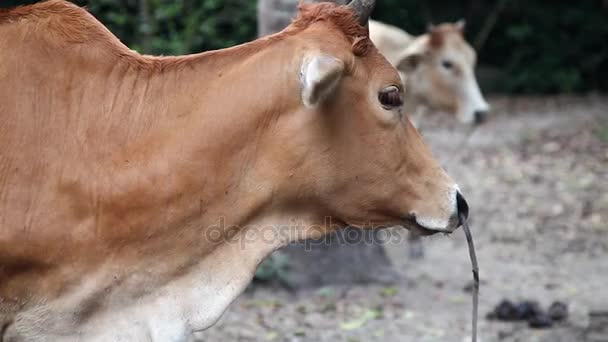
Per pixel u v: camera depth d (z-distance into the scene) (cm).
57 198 466
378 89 495
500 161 1720
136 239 478
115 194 473
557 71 2481
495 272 1081
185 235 486
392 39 1250
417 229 522
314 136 486
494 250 1182
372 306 931
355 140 494
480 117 1259
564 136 1931
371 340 836
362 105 492
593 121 2098
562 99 2417
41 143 467
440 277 1053
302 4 510
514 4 2520
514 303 929
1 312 471
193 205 483
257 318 888
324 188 496
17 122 465
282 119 486
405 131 509
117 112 482
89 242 471
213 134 482
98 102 481
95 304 477
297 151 487
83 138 474
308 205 503
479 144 1878
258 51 492
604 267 1105
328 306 927
